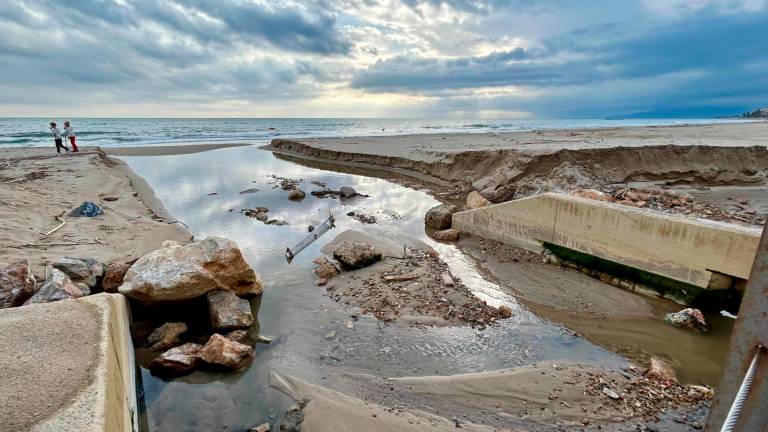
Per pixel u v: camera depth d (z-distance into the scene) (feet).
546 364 19.15
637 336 22.17
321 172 76.54
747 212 39.17
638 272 27.07
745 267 22.20
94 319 13.11
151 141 131.64
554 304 25.86
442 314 23.99
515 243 35.35
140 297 21.86
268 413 15.97
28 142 116.98
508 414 15.76
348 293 26.76
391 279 28.48
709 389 17.30
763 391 5.64
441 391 17.16
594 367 19.03
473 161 63.10
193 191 57.62
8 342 11.51
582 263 30.40
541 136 107.76
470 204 47.52
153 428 15.40
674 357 20.18
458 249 35.60
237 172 74.08
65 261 23.49
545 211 32.37
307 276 29.66
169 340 20.62
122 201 45.24
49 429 8.37
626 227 27.30
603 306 25.55
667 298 25.82
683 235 24.54
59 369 10.42
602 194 38.63
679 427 15.08
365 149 93.45
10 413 8.75
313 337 21.74
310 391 17.10
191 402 16.75
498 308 24.94
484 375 18.20
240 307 22.93
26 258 25.16
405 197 56.54
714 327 22.80
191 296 22.90
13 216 33.37
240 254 24.67
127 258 28.25
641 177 54.29
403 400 16.61
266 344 21.12
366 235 37.99
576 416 15.64
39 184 46.68
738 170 56.34
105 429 8.62
